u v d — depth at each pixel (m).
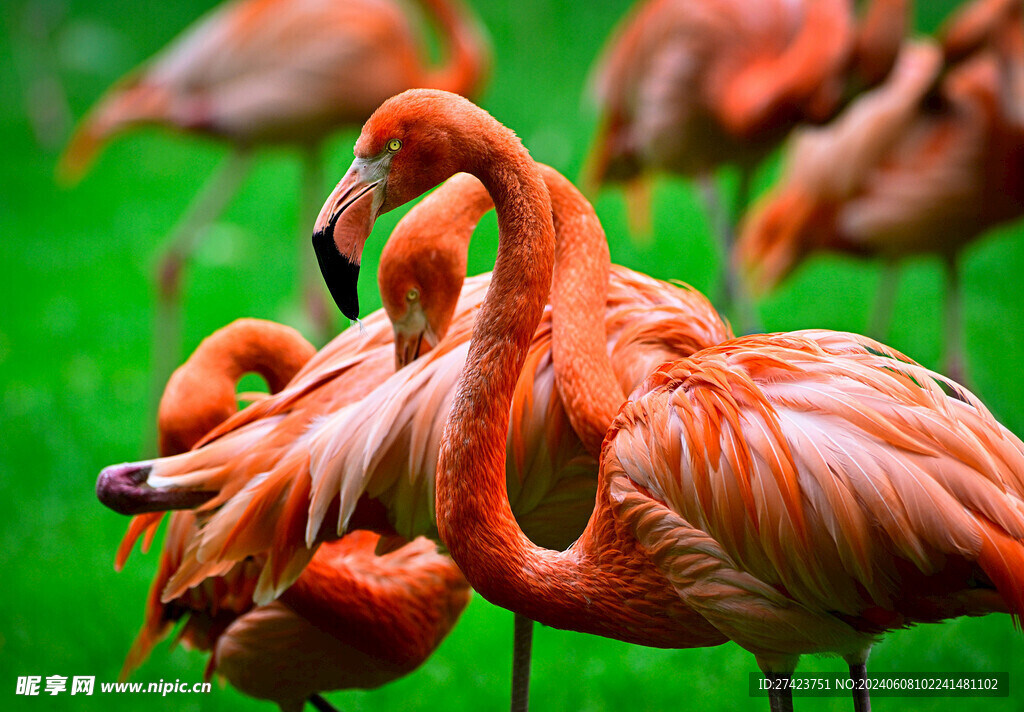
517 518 5.40
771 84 10.53
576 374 5.02
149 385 12.19
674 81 11.53
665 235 16.59
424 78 13.10
